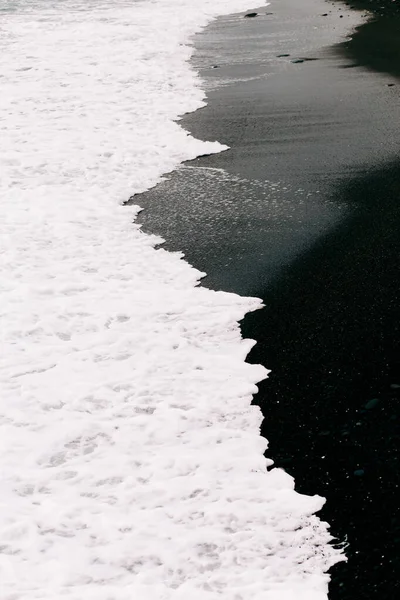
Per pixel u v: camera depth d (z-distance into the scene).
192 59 17.39
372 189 9.45
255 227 8.78
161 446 5.39
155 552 4.46
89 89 14.88
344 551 4.46
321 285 7.37
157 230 8.96
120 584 4.25
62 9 24.05
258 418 5.66
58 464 5.24
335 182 9.77
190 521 4.70
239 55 17.45
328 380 6.00
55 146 11.76
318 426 5.52
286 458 5.24
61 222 9.15
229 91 14.48
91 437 5.49
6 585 4.22
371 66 15.41
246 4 24.62
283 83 14.71
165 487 4.98
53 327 6.94
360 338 6.48
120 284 7.69
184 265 8.05
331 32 19.16
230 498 4.88
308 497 4.87
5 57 17.70
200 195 9.86
